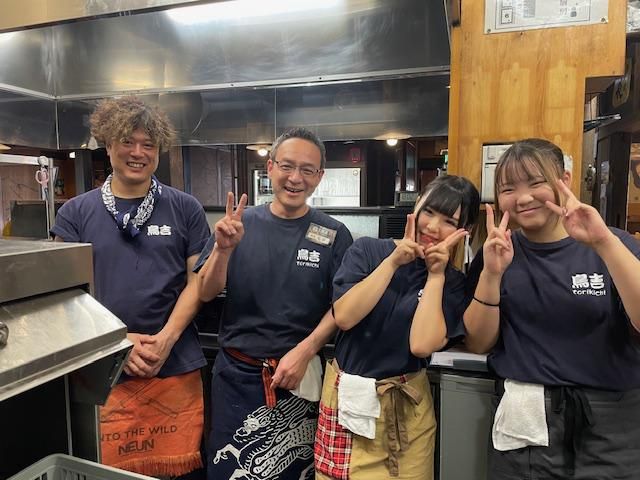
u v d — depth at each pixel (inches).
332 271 55.3
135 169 54.7
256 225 56.2
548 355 40.7
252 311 54.9
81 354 30.7
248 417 54.2
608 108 81.4
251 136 109.8
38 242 35.5
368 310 46.1
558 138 52.8
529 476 41.1
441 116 98.3
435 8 85.0
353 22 90.6
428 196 45.7
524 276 42.1
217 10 92.4
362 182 124.5
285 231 55.6
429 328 43.9
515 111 53.7
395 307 47.4
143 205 55.6
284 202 54.6
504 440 42.1
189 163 125.6
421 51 89.3
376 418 46.5
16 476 32.3
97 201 55.9
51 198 88.8
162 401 56.2
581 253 40.9
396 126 101.4
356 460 47.2
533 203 40.6
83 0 70.2
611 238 35.9
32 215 88.5
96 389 36.9
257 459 54.1
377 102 101.0
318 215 57.2
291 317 54.4
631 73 70.9
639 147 81.9
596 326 39.4
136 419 54.9
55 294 32.4
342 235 56.7
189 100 108.9
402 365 47.4
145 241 55.1
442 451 52.4
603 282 39.6
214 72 102.1
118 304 53.8
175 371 56.8
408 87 97.9
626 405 39.3
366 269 49.1
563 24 51.6
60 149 118.3
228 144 112.0
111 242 54.2
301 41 95.0
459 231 44.6
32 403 38.8
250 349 54.4
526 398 41.0
